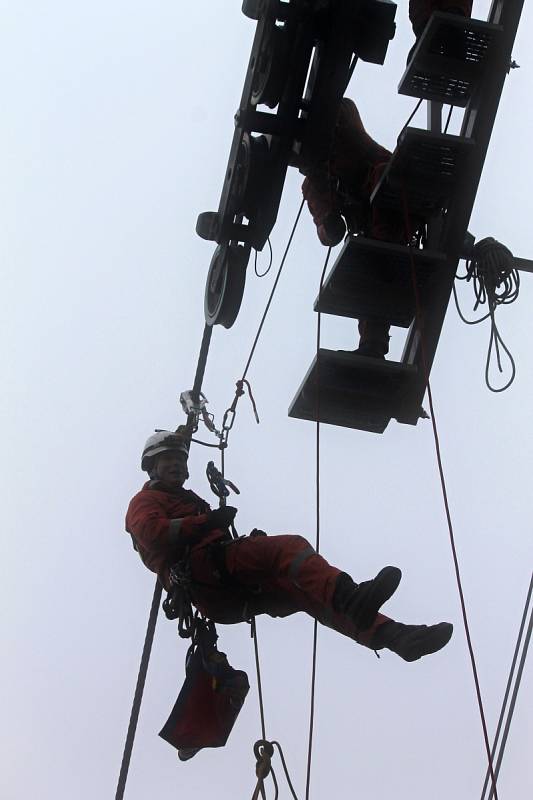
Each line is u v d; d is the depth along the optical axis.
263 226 13.96
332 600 11.88
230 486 14.32
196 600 13.10
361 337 14.45
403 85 13.35
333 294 13.98
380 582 11.41
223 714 13.39
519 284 13.73
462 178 13.27
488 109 13.08
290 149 13.54
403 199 13.32
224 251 14.27
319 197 14.21
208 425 15.55
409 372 13.96
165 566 13.29
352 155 14.00
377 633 11.62
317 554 12.27
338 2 12.73
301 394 14.45
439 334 13.95
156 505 13.72
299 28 12.96
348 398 14.46
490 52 12.95
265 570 12.64
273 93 13.22
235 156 13.79
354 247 13.27
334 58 12.97
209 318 14.73
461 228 13.40
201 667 13.42
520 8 12.87
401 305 14.02
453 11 12.93
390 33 12.90
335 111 13.25
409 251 13.23
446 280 13.62
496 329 13.58
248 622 13.16
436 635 11.34
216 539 13.03
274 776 12.28
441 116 14.36
